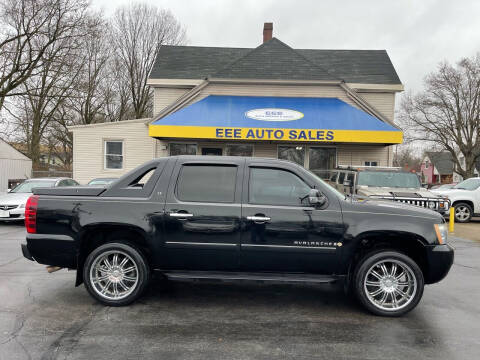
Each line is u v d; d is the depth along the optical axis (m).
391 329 3.70
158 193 4.19
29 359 2.97
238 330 3.62
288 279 4.09
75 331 3.53
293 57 16.36
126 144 15.92
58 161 59.16
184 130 13.36
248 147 15.70
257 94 15.56
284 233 4.04
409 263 4.00
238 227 4.06
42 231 4.16
